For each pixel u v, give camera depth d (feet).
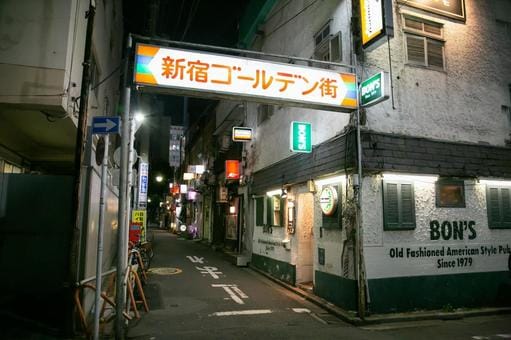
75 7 29.04
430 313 29.84
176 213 161.68
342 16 34.73
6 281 25.26
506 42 39.09
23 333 22.95
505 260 34.47
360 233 29.30
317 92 29.48
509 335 25.46
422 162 31.96
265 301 35.06
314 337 24.71
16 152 41.09
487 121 36.06
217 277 47.80
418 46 34.40
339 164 32.48
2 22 26.89
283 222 45.70
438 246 31.99
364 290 28.81
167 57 26.30
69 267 23.63
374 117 31.17
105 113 49.16
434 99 33.91
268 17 57.62
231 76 27.50
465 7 37.35
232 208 75.56
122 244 24.44
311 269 42.11
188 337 24.27
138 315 28.89
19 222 25.90
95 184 27.89
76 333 23.53
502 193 35.45
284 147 47.19
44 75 26.78
